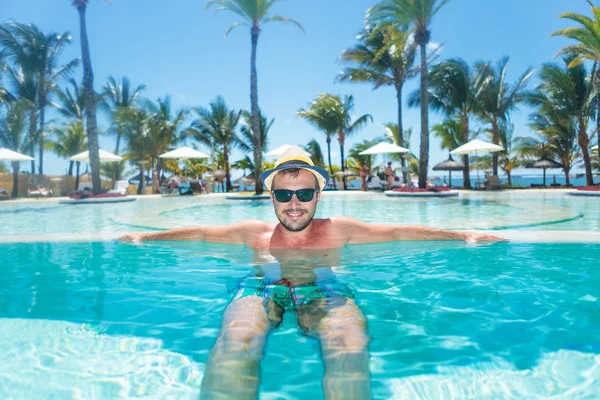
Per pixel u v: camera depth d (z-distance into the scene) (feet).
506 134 89.15
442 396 4.24
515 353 5.16
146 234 12.57
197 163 120.16
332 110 89.20
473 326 5.99
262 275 8.20
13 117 65.62
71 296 7.68
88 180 86.58
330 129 90.27
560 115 68.13
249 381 4.45
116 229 20.99
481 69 74.95
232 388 4.30
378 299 7.18
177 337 5.80
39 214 30.91
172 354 5.29
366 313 6.52
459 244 11.09
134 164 106.42
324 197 48.32
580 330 5.80
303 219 8.99
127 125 87.10
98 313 6.80
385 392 4.32
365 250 10.42
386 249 10.61
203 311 6.83
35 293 7.90
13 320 6.54
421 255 10.07
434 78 74.02
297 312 6.30
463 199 40.70
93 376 4.75
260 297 6.67
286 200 8.85
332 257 9.93
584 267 8.98
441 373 4.70
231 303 6.51
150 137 88.58
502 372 4.71
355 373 4.58
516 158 96.84
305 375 4.61
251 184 103.65
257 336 5.35
